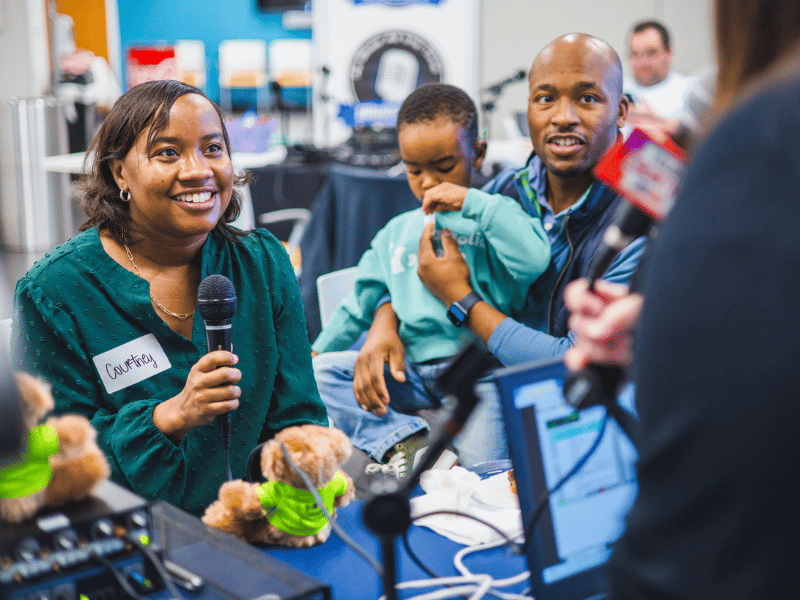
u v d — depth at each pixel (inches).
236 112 355.3
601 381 28.5
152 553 30.2
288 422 52.5
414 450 61.8
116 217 49.4
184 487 47.5
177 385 49.4
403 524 26.7
